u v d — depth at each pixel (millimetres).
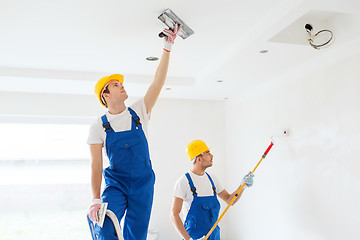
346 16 2730
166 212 5043
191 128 5336
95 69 4125
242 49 3094
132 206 2064
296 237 3586
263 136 4324
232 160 5203
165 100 5309
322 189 3221
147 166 2119
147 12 2654
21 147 4793
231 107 5301
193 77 4555
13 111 4688
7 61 3775
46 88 4582
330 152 3125
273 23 2547
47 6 2535
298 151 3604
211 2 2502
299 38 2947
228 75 3979
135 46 3387
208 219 3217
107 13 2666
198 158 3387
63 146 4918
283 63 3523
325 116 3205
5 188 4707
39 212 4770
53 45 3330
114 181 2049
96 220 1863
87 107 4953
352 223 2850
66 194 4867
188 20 2791
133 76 4355
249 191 4633
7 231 4652
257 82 4328
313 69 3391
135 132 2102
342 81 2992
